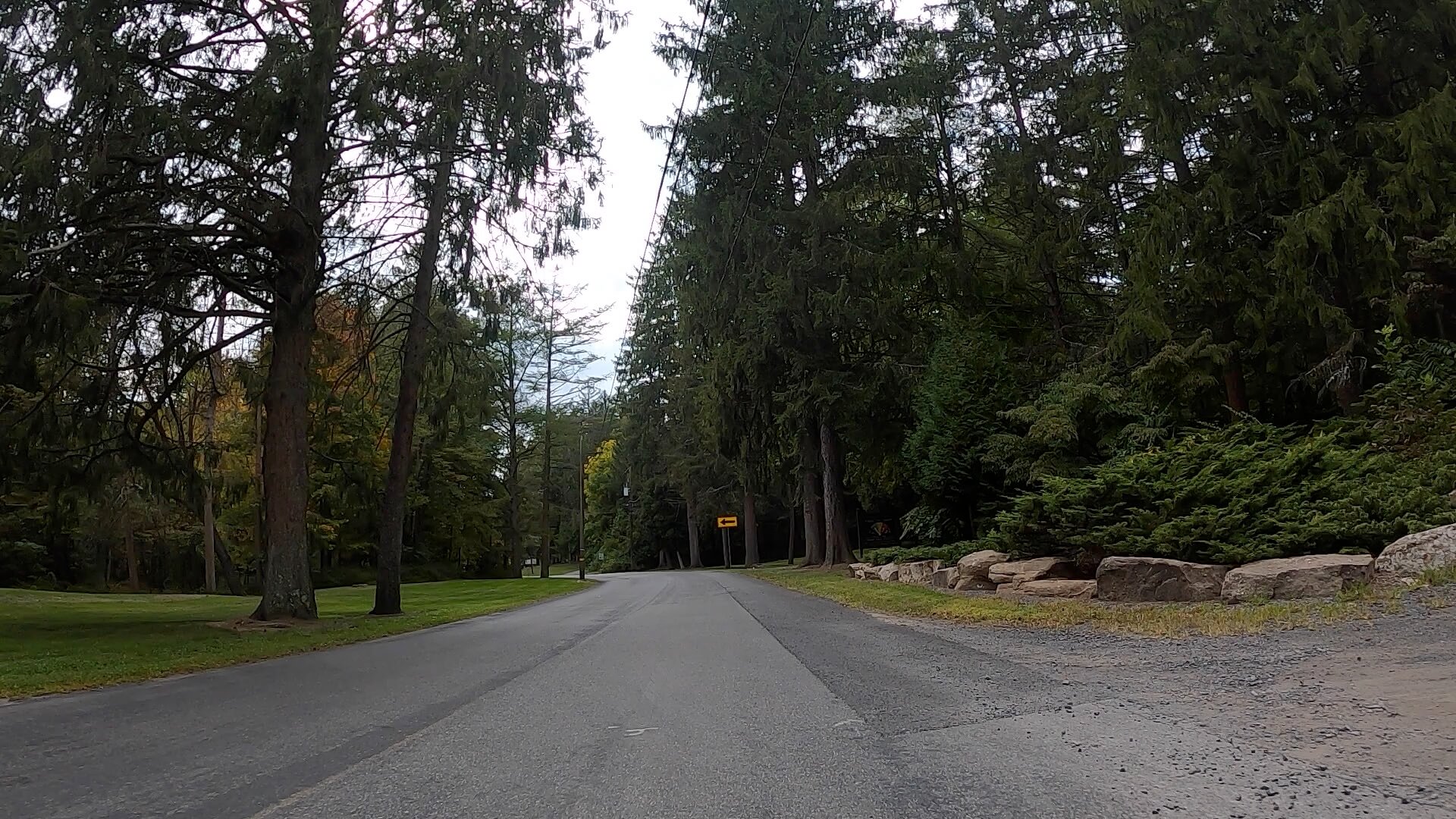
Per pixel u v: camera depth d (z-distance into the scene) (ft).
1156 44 59.67
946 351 83.87
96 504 61.46
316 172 54.54
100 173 44.60
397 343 71.56
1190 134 62.03
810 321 91.76
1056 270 85.97
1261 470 42.86
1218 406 64.39
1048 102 83.56
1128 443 63.57
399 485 67.56
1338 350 53.72
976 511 81.25
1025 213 89.81
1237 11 56.70
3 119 44.19
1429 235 51.06
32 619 65.51
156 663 36.42
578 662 32.83
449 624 59.82
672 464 191.52
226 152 51.29
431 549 180.04
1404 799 12.82
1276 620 29.25
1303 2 58.39
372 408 75.15
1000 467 75.92
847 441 101.81
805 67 93.04
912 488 98.22
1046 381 79.71
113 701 27.09
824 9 93.30
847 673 27.09
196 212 52.01
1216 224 57.93
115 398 56.59
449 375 68.49
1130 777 14.73
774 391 95.40
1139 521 44.47
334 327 70.59
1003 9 84.53
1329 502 39.24
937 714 20.44
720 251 97.30
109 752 19.72
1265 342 58.23
